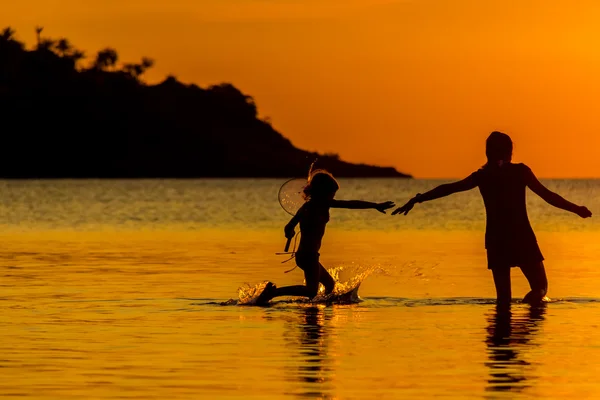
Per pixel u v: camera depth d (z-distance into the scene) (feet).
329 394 60.23
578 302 99.76
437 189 101.45
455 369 66.59
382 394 60.18
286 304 98.48
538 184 100.63
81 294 104.78
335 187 103.45
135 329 81.92
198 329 82.17
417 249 171.53
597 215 340.39
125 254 157.89
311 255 101.71
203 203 449.48
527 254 98.94
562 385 62.23
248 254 158.40
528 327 83.10
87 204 418.51
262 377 64.34
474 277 122.11
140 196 562.25
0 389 61.16
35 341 76.38
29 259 147.13
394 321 86.53
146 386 62.03
